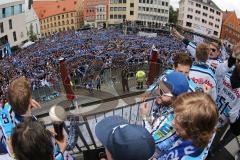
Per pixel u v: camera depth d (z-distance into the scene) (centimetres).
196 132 288
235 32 14062
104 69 1662
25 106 409
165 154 345
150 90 561
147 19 13200
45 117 1140
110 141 263
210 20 14000
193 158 317
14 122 425
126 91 1354
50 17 14275
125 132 264
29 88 419
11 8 8000
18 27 8394
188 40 763
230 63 515
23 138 288
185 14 13762
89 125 679
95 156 539
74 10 14038
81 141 635
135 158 254
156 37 8125
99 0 13300
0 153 391
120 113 702
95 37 7675
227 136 521
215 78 535
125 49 5228
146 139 264
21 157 288
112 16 13212
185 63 495
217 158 498
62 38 7581
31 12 11094
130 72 1469
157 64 1122
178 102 306
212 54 671
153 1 12988
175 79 405
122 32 8812
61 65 1262
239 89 519
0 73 3938
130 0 12838
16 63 4972
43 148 289
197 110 287
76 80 1565
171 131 374
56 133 409
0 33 7681
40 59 4944
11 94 410
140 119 600
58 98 1353
